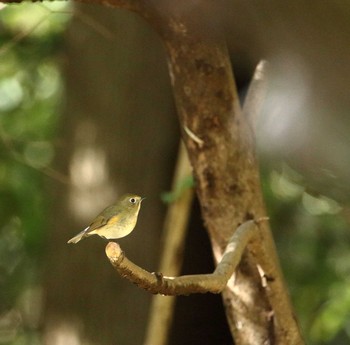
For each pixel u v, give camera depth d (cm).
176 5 727
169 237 930
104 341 1162
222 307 1109
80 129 1212
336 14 546
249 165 766
